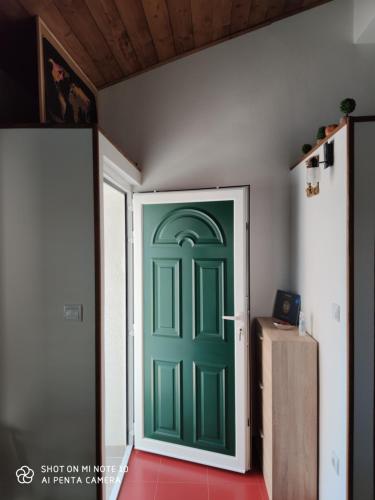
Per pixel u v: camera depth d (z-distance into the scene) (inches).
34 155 69.2
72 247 69.2
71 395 69.4
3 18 70.5
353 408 61.9
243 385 96.4
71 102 91.0
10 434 69.8
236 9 95.0
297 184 99.0
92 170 68.7
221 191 98.7
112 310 109.2
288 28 107.0
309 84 106.5
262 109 108.6
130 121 115.3
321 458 78.7
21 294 69.7
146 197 107.1
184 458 102.5
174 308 104.9
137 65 109.0
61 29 80.0
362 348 61.7
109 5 78.7
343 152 63.7
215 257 100.3
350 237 61.5
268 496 86.4
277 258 108.2
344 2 104.4
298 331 90.7
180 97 112.6
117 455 106.5
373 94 104.2
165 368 106.0
